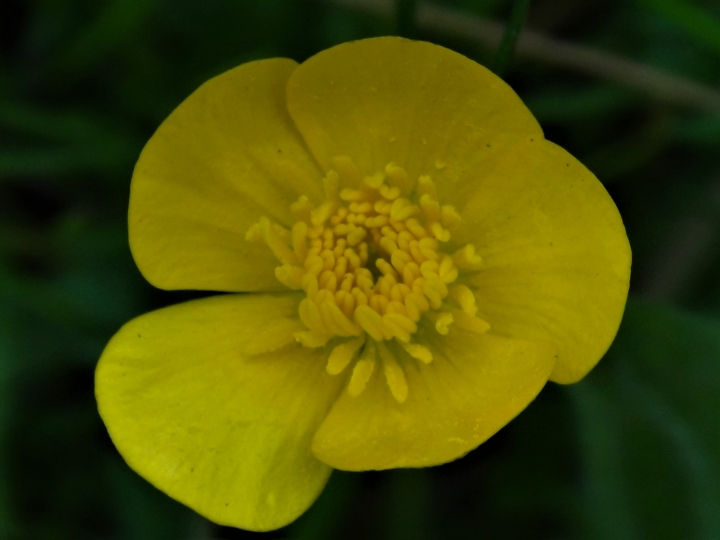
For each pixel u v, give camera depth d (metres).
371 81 0.10
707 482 0.11
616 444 0.11
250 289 0.11
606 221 0.10
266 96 0.10
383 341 0.11
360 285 0.10
